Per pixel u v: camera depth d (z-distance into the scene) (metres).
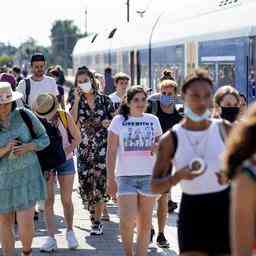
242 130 6.71
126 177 13.13
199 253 9.26
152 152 13.15
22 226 13.41
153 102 17.47
